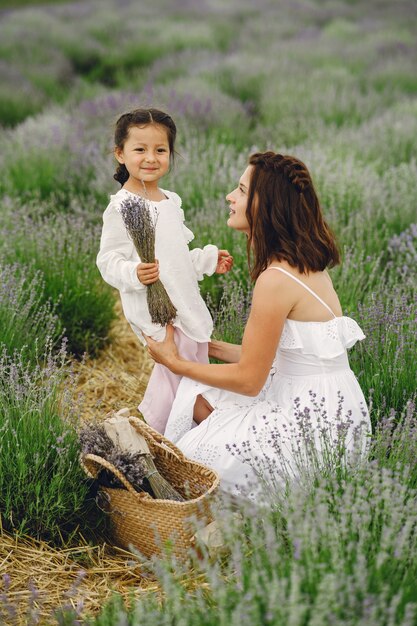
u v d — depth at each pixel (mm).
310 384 2717
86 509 2727
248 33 16969
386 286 4023
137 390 3865
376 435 2643
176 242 2811
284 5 21062
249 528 2297
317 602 1744
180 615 1873
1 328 3562
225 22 18438
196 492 2695
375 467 2240
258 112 10281
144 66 14422
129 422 2725
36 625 2100
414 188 5598
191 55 13945
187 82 10469
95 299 4211
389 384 3088
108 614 2035
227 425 2742
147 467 2586
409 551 2068
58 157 6785
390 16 19500
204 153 6215
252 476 2656
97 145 7047
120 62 14656
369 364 3213
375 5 21641
